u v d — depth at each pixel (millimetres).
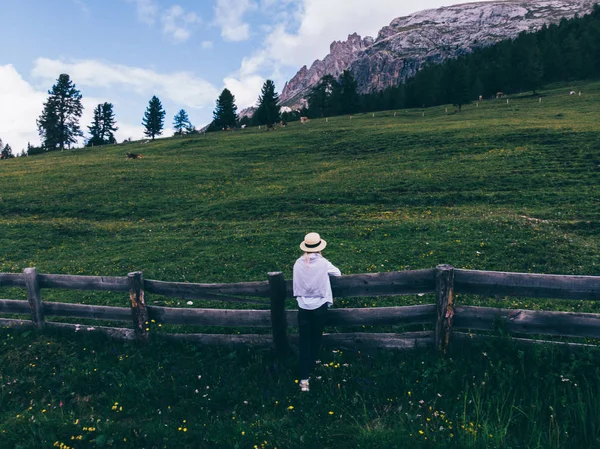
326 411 5793
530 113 69438
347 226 22609
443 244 16984
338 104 136250
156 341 8133
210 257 18359
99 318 8961
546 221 20594
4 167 66062
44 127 136125
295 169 45438
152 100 154500
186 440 5453
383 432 5074
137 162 56219
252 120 149125
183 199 35156
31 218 32500
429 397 5898
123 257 19828
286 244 19516
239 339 7859
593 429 4840
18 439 5730
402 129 63438
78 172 50844
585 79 119562
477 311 6875
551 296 6520
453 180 31578
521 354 6195
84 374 7312
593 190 25922
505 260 14695
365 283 7383
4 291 15102
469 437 4828
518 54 135000
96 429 5809
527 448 4703
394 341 7219
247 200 32094
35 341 8820
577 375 5871
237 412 6074
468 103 96500
